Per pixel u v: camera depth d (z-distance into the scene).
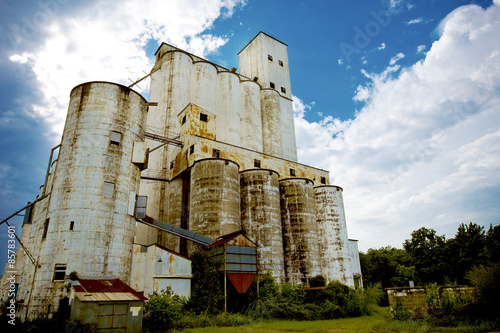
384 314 28.94
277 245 38.94
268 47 70.38
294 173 52.75
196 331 20.38
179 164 43.12
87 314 18.08
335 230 44.88
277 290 30.81
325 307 28.33
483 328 15.98
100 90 32.00
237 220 37.53
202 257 29.23
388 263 55.12
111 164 30.30
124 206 30.34
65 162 29.75
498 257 36.41
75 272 25.70
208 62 56.19
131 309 19.30
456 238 45.03
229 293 28.66
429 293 20.81
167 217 42.78
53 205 28.45
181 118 45.78
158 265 27.17
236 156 45.16
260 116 61.22
